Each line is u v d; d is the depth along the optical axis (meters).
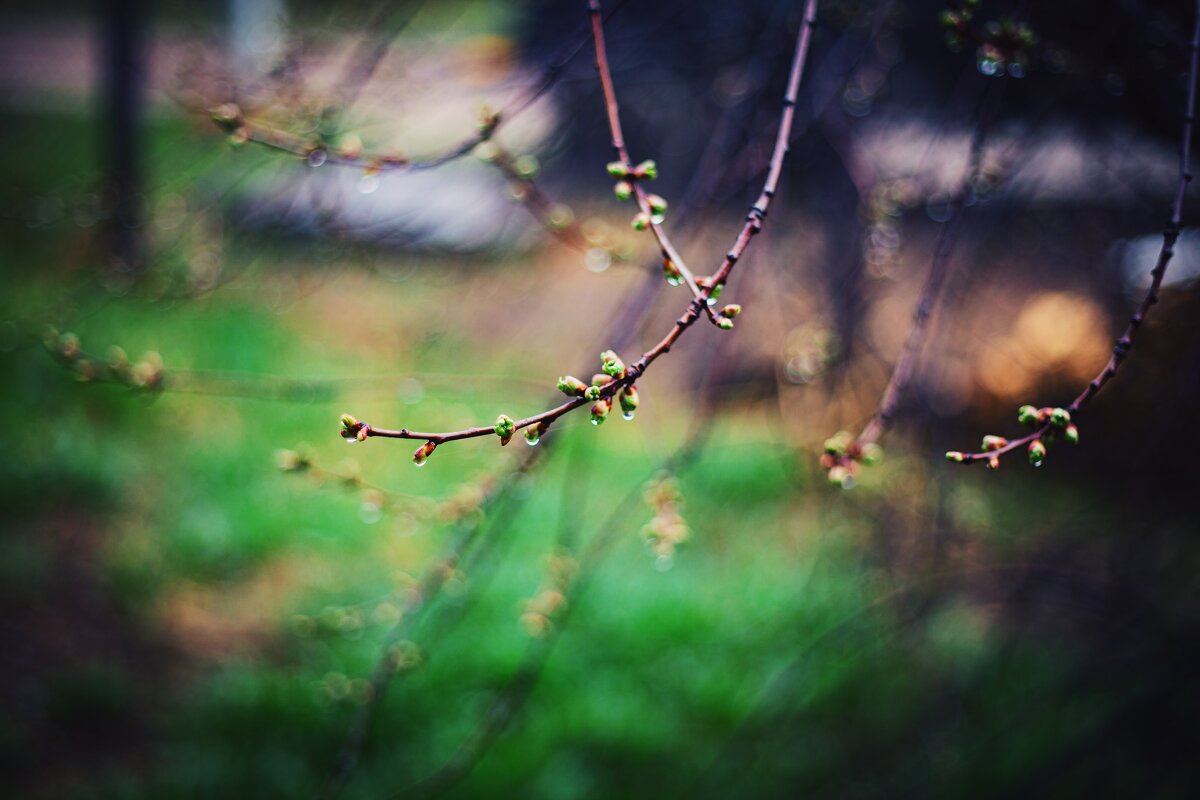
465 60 4.09
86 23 14.85
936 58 4.33
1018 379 3.94
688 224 3.08
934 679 3.60
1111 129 3.16
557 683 3.99
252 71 4.26
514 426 1.03
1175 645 2.43
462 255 4.79
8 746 3.38
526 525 4.82
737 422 5.42
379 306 6.87
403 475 5.22
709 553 4.79
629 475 5.25
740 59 3.82
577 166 4.84
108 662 3.88
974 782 2.93
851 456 1.49
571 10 4.54
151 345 5.96
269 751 3.57
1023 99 3.07
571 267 5.67
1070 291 3.82
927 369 3.26
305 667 3.98
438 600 4.21
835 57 3.26
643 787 3.58
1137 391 3.41
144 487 5.01
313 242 4.36
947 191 3.13
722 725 3.88
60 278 5.93
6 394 5.34
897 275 3.54
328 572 4.66
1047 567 2.96
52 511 4.67
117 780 3.36
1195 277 3.08
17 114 9.31
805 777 3.45
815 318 3.46
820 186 3.73
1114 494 3.07
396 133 3.79
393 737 3.68
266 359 6.11
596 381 1.05
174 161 6.02
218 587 4.48
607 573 4.62
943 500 3.02
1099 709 3.05
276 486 5.15
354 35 3.96
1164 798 2.58
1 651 3.77
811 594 4.13
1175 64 2.50
